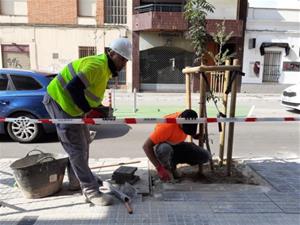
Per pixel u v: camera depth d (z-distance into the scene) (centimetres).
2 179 452
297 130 884
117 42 343
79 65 338
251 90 1988
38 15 1877
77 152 358
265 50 1984
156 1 1911
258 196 394
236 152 648
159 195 395
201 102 453
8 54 1906
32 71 732
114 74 357
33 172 371
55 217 338
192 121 390
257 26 1948
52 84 357
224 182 441
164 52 1955
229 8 1886
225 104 464
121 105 1395
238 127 912
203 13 617
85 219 335
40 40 1902
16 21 1877
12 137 717
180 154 449
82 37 1917
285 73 2014
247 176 465
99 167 504
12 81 711
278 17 1952
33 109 697
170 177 441
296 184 434
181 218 338
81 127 359
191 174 471
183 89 1988
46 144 710
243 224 327
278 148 688
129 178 423
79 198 386
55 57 1922
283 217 342
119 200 377
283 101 1207
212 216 343
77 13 1892
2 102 694
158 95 1808
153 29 1841
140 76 1972
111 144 718
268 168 503
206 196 393
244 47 1956
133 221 331
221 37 1189
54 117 360
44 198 386
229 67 432
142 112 1193
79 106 330
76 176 382
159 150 420
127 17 1920
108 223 327
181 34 1917
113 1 1909
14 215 343
